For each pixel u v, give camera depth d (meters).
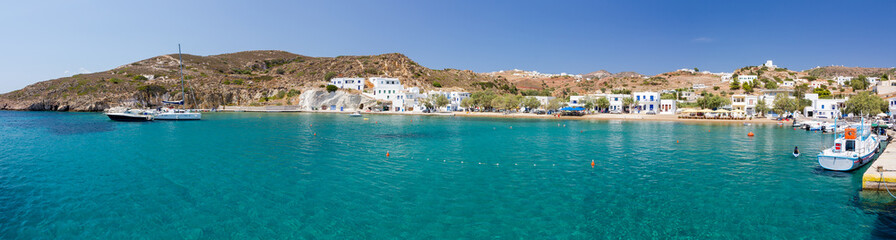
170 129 71.50
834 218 20.14
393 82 177.75
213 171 31.42
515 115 122.50
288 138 56.25
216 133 63.69
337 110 160.00
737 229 18.70
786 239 17.62
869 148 34.94
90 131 66.94
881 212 20.95
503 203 22.77
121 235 18.14
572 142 52.12
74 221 19.81
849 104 86.19
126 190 25.42
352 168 33.06
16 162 35.66
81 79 172.25
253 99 173.50
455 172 31.55
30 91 166.88
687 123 88.62
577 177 29.62
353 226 19.16
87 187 26.22
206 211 21.25
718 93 183.00
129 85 163.62
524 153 41.94
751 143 50.16
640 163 35.59
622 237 17.83
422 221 19.81
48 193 24.80
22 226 19.16
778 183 27.34
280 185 26.81
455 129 73.56
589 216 20.52
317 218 20.20
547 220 19.95
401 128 75.56
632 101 126.31
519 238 17.73
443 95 145.38
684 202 22.86
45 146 46.94
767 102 110.25
